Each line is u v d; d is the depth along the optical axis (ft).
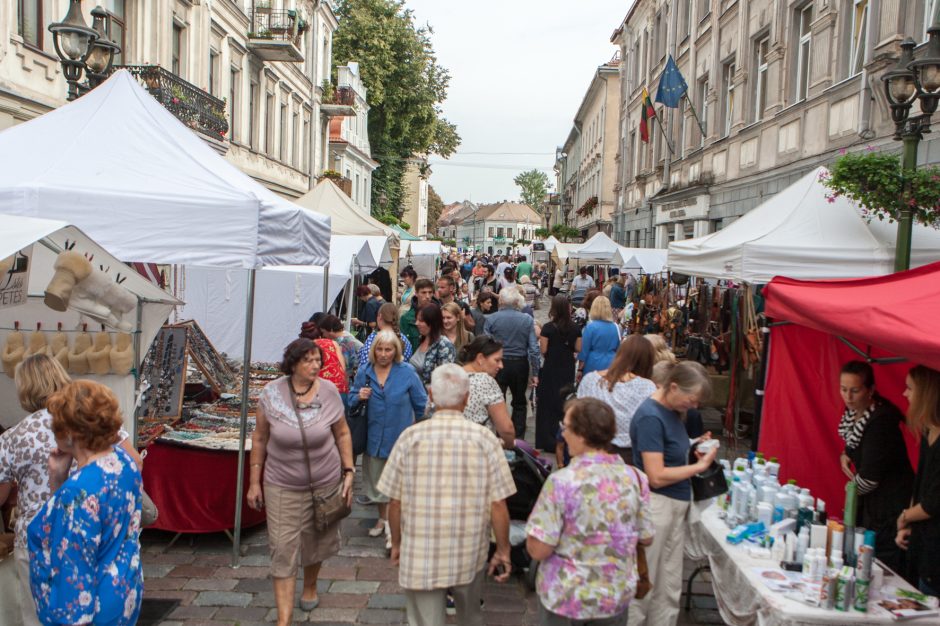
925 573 12.35
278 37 74.64
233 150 69.51
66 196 15.92
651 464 12.80
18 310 15.96
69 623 9.46
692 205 65.98
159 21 52.03
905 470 14.25
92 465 9.89
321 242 21.22
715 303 35.86
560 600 10.14
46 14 38.83
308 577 15.19
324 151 106.73
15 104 35.60
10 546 11.77
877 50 33.53
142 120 19.17
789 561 12.70
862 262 23.12
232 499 18.51
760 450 19.11
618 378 16.11
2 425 15.67
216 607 15.20
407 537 11.24
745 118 53.57
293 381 14.61
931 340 10.64
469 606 11.93
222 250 16.79
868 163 22.38
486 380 17.16
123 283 15.30
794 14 45.16
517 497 17.35
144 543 18.65
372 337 22.41
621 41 111.96
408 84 138.00
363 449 18.86
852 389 14.46
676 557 13.23
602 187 136.67
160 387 21.13
